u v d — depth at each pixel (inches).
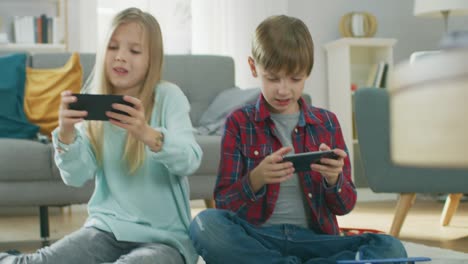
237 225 57.9
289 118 65.7
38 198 104.1
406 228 116.0
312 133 65.6
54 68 134.6
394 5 191.6
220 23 172.9
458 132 17.8
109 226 59.3
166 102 64.8
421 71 18.5
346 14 182.7
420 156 18.6
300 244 59.1
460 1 165.0
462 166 17.9
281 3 176.2
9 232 118.5
